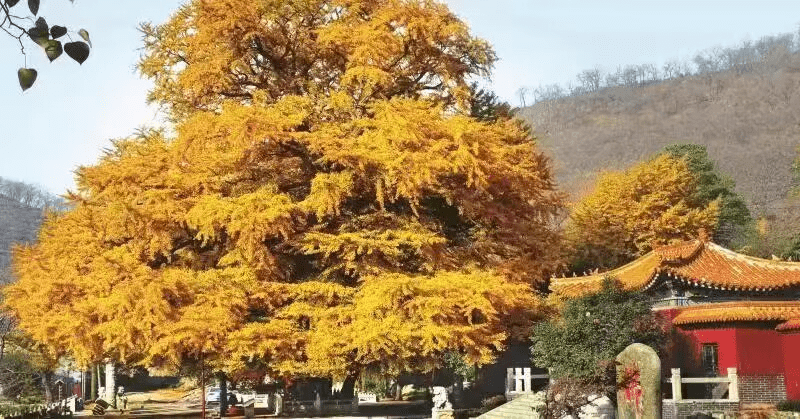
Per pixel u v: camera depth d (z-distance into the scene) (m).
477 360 36.84
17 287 41.38
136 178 38.97
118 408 55.78
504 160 38.81
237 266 39.09
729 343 34.94
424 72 44.41
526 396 36.50
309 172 40.84
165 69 44.22
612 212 71.31
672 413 31.31
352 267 37.41
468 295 35.25
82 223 39.81
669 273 37.34
